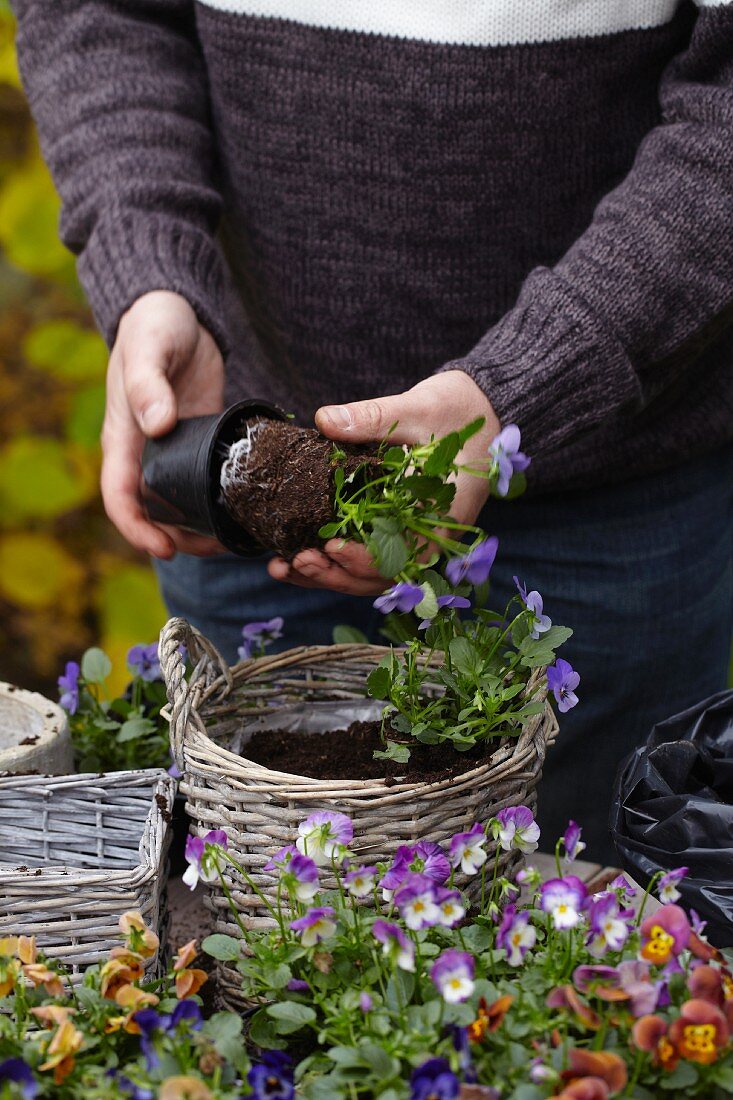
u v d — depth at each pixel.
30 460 2.76
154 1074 0.78
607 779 1.65
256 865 0.98
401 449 0.97
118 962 0.85
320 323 1.43
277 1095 0.77
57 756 1.16
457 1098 0.72
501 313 1.40
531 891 0.91
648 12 1.23
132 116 1.42
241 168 1.41
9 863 1.06
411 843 0.94
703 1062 0.76
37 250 2.55
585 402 1.13
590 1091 0.72
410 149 1.30
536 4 1.20
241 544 1.17
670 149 1.15
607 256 1.12
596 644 1.57
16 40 1.55
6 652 3.09
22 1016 0.85
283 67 1.31
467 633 1.06
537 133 1.28
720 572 1.64
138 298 1.30
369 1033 0.81
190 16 1.52
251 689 1.21
